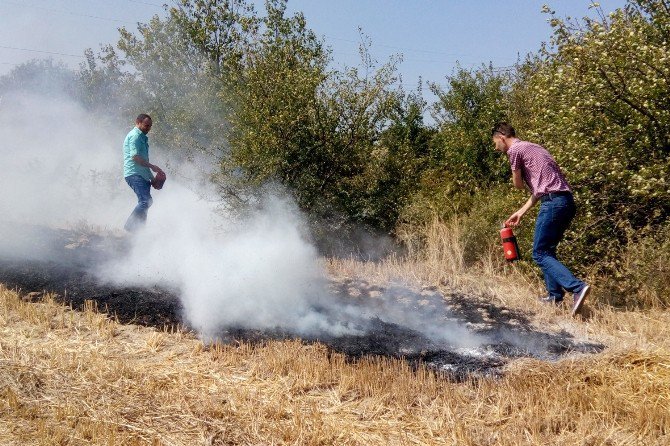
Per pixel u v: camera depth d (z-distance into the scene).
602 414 3.67
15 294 5.63
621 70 6.07
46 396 3.64
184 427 3.44
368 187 8.77
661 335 5.18
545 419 3.60
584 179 6.46
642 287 6.13
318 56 8.71
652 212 6.54
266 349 4.72
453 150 10.58
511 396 3.93
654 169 5.84
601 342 5.18
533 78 7.44
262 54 8.48
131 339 4.86
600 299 6.27
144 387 3.92
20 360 4.14
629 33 5.91
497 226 7.86
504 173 9.84
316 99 8.10
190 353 4.62
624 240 6.65
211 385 4.06
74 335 4.82
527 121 9.63
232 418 3.59
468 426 3.61
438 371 4.53
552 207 5.81
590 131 6.47
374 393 4.03
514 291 6.69
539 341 5.23
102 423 3.37
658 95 6.03
